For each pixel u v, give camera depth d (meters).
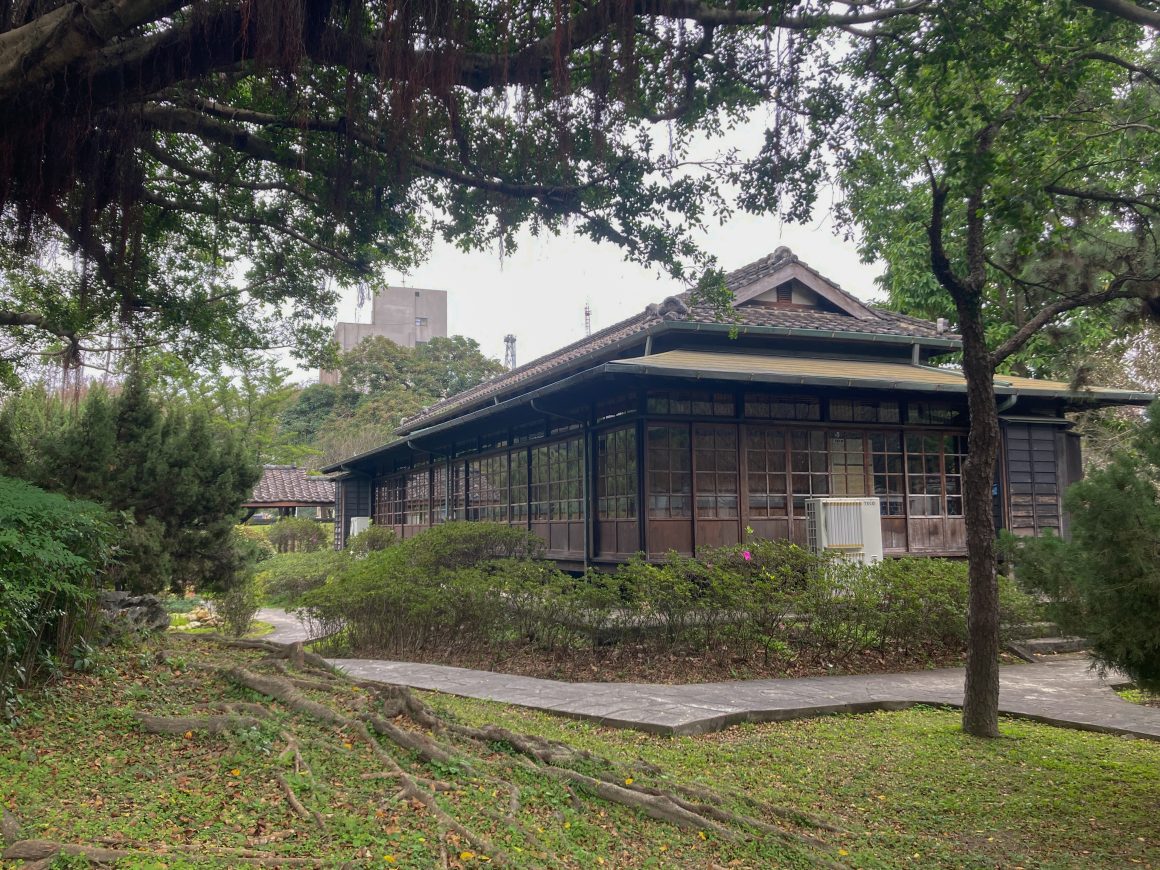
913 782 5.96
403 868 3.57
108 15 5.19
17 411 10.99
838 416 13.21
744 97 7.56
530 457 15.75
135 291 9.55
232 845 3.63
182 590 12.48
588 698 7.92
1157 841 4.99
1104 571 5.06
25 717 4.95
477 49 6.72
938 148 6.86
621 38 6.38
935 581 10.09
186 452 12.10
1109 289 6.38
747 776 5.96
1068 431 14.91
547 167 8.00
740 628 9.33
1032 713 7.81
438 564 11.91
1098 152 7.17
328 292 11.36
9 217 7.01
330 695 5.86
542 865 3.89
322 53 6.01
